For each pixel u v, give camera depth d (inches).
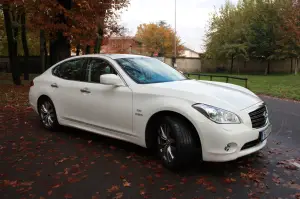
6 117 299.9
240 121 148.2
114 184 144.4
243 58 1413.6
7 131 243.9
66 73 227.1
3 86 593.6
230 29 1416.1
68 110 218.7
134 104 173.2
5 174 157.3
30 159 178.9
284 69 1485.0
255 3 1411.2
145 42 1808.6
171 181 147.1
